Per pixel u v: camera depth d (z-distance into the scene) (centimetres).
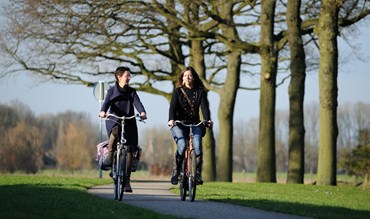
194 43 8125
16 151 14612
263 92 7094
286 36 7400
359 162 8688
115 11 7012
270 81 7075
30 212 2409
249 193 4209
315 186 5628
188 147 3406
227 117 7975
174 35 7462
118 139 3256
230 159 8019
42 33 7125
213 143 8338
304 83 6838
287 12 6819
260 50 7088
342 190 5381
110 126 3231
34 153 14962
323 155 6231
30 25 7119
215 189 4538
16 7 7150
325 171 6222
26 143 14788
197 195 3847
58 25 7044
